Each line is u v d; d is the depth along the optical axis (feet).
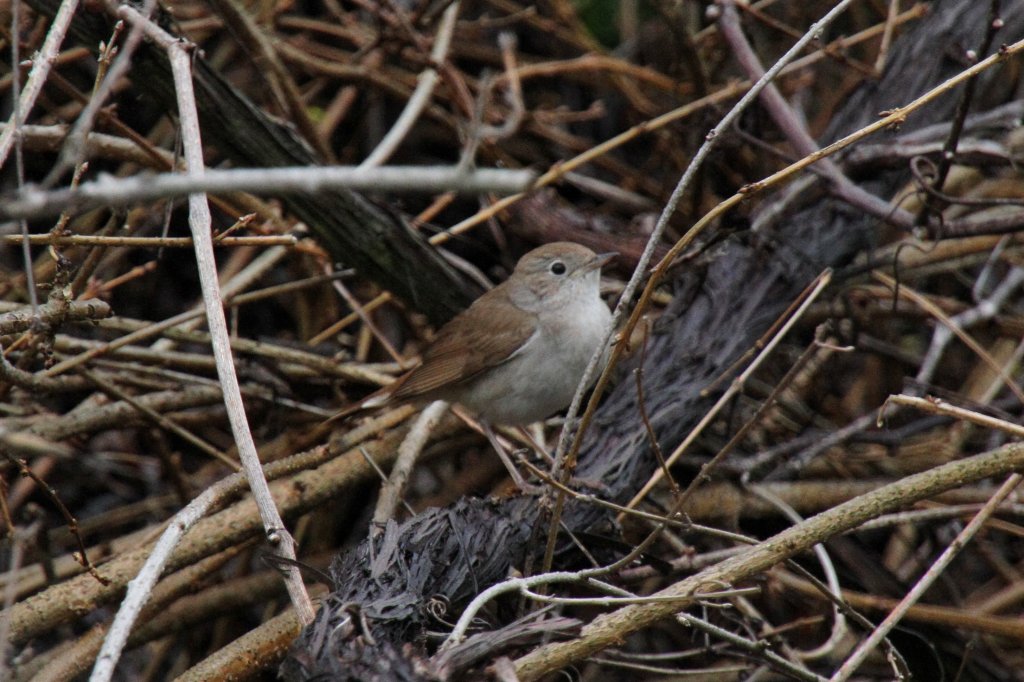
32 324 20.57
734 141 34.86
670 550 32.53
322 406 37.65
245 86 42.37
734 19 32.76
